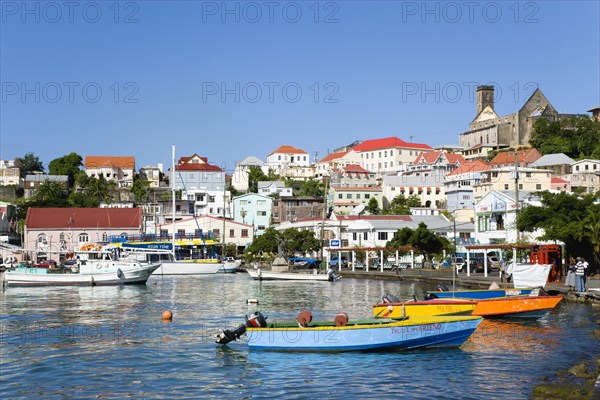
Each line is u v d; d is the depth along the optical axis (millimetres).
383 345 31672
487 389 25344
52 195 186375
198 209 176500
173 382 27234
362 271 97375
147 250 103438
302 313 33000
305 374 28250
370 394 25188
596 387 22703
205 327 41188
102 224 134375
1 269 117375
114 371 29094
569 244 64375
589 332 36500
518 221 72562
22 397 25156
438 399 24281
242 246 148375
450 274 83812
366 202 195125
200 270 105438
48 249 131875
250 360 30875
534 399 22906
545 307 40500
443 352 31844
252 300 55000
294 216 174375
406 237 99125
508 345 33250
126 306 54219
